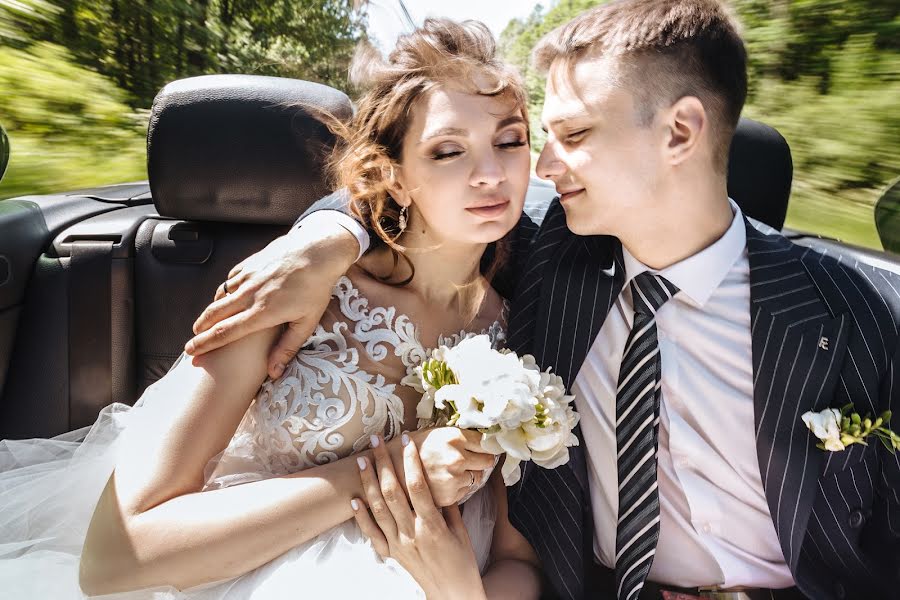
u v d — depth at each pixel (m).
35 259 2.12
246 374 1.56
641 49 1.45
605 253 1.66
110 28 6.59
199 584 1.45
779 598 1.57
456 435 1.46
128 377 2.16
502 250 1.84
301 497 1.48
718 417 1.57
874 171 4.31
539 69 1.62
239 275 1.58
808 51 4.54
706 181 1.51
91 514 1.74
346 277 1.71
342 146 2.05
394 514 1.46
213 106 2.09
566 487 1.64
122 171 5.30
